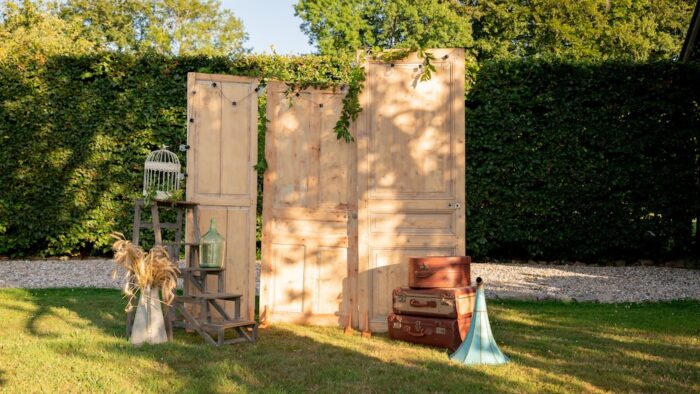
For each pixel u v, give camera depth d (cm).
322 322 624
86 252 1164
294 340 537
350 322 597
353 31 2277
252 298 611
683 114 1065
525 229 1087
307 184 636
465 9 2245
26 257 1134
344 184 631
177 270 512
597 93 1067
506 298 775
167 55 1109
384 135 604
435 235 596
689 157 1066
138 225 549
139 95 1096
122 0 2905
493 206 1092
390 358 465
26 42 1161
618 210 1069
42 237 1115
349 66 1117
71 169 1094
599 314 659
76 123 1090
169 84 1098
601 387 387
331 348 502
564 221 1080
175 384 378
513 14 2161
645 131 1068
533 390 378
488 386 385
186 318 526
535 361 455
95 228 1105
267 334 567
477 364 446
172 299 510
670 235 1073
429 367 436
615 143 1066
